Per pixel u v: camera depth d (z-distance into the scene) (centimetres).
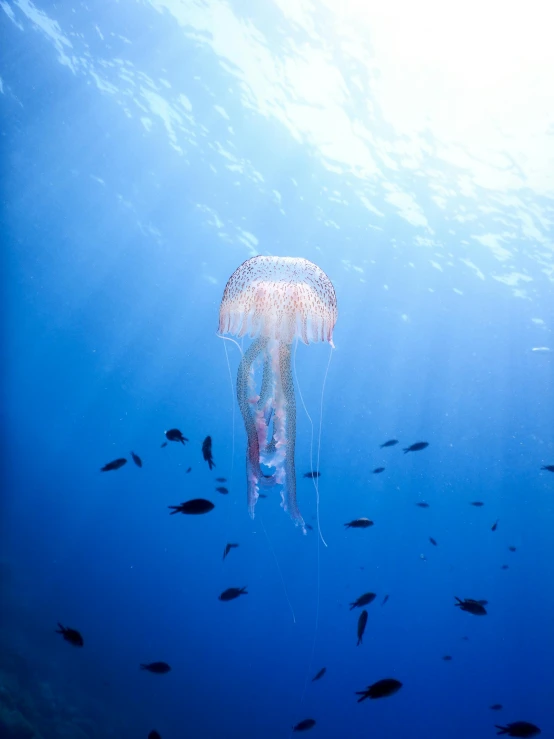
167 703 1376
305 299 418
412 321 1623
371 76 908
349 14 827
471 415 2059
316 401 2467
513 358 1634
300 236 1370
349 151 1069
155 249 1777
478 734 1988
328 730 1630
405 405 2197
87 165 1450
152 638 1739
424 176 1065
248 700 1591
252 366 405
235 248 1584
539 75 851
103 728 1051
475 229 1162
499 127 934
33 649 1254
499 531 3112
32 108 1287
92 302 2419
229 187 1316
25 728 804
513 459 2283
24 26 1054
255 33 900
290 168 1171
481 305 1438
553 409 1833
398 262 1366
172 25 945
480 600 607
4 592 1466
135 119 1220
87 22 997
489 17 803
